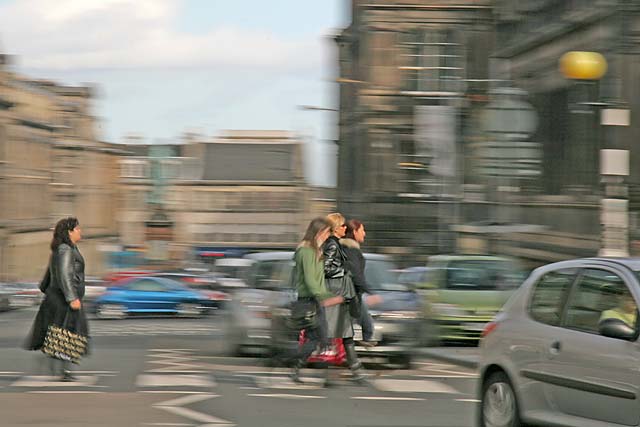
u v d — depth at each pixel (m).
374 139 87.44
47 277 23.38
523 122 38.19
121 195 188.38
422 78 86.81
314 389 23.41
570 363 14.52
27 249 141.62
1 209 131.88
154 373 26.02
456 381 25.27
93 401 20.77
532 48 61.38
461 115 64.44
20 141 138.62
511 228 51.06
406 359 27.97
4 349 33.75
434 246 86.69
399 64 86.88
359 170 90.75
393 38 86.88
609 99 33.12
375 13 86.94
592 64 29.86
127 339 40.28
